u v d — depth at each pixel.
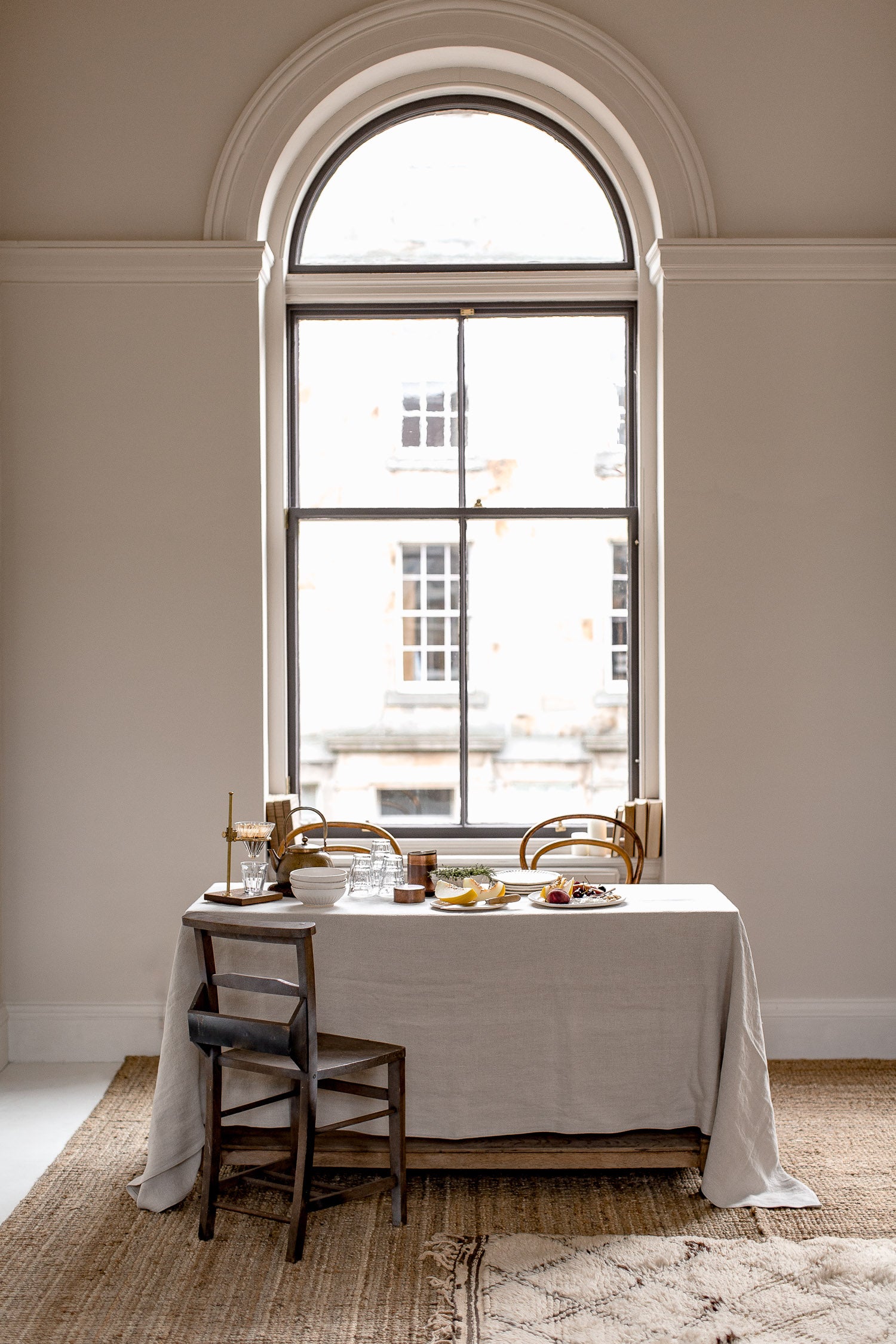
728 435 4.66
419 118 4.98
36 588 4.64
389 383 4.97
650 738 4.83
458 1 4.67
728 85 4.70
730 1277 2.82
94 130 4.68
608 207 4.97
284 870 3.64
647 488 4.84
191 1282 2.82
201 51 4.68
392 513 4.93
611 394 4.96
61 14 4.68
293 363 4.96
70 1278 2.84
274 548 4.82
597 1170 3.48
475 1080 3.29
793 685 4.66
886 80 4.70
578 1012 3.31
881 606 4.67
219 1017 2.99
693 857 4.65
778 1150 3.43
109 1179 3.43
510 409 4.97
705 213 4.70
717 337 4.66
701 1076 3.33
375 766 4.99
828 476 4.66
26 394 4.64
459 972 3.29
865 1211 3.19
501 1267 2.87
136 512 4.65
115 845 4.64
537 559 4.96
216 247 4.62
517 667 4.98
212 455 4.66
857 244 4.63
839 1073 4.42
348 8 4.70
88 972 4.63
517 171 4.97
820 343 4.66
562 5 4.71
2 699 4.64
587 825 4.97
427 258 4.96
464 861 4.79
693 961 3.33
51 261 4.62
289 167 4.83
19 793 4.64
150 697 4.64
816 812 4.66
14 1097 4.18
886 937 4.66
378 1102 3.29
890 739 4.66
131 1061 4.55
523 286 4.90
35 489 4.64
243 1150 3.26
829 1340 2.54
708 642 4.66
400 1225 3.11
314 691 4.99
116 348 4.65
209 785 4.64
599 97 4.71
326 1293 2.77
